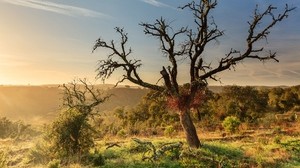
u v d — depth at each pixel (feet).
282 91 305.73
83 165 74.08
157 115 249.34
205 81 92.38
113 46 90.99
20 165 77.10
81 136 86.02
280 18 87.61
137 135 152.56
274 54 88.69
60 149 83.56
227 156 84.43
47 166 69.56
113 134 163.12
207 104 237.86
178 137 132.57
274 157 85.87
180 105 91.76
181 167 72.23
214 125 179.63
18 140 128.06
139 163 73.77
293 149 96.78
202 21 89.30
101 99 93.81
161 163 73.67
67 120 85.15
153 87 93.61
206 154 81.15
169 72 91.97
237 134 139.33
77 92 92.58
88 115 91.30
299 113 235.20
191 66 92.63
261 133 138.00
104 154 83.35
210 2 87.66
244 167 76.74
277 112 276.62
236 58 90.38
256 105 260.21
